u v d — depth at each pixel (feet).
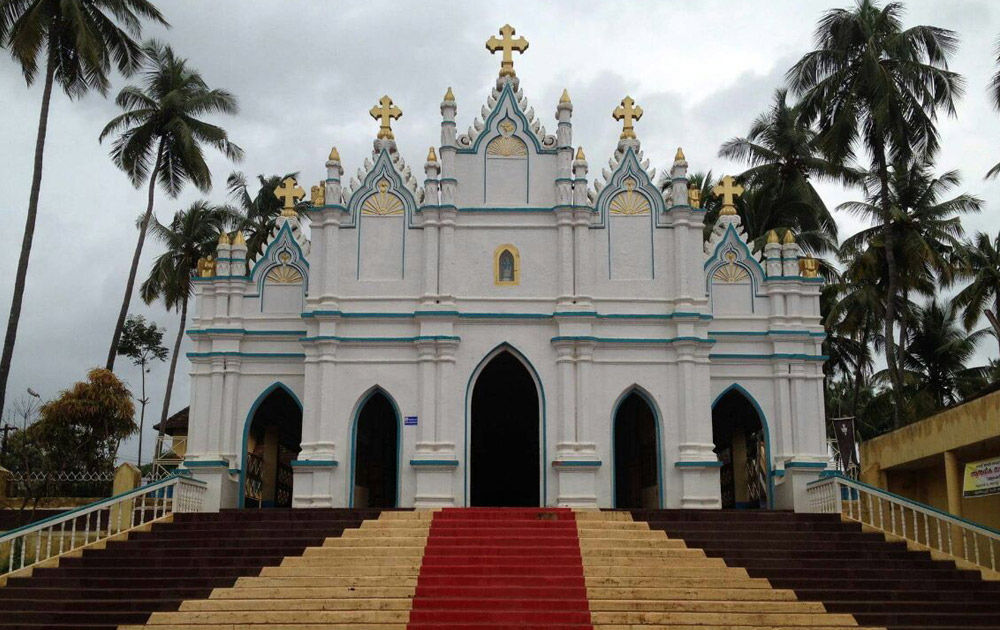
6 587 63.05
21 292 103.35
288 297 92.38
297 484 85.30
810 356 91.15
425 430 85.92
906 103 111.86
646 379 88.48
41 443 98.84
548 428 86.79
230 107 136.36
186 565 65.98
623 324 89.35
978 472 71.92
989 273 134.92
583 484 84.84
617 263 90.89
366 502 91.50
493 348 88.43
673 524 73.20
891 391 164.76
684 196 91.45
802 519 75.41
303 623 58.29
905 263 130.31
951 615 60.18
